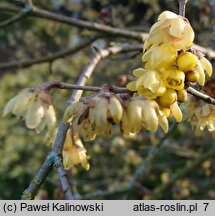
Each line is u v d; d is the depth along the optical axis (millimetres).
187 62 184
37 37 824
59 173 203
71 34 797
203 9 512
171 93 186
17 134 847
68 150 227
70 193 197
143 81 185
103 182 646
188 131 649
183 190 618
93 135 189
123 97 191
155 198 559
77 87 201
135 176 505
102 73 649
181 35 184
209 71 197
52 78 837
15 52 919
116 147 641
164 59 182
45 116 197
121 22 612
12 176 848
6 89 908
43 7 664
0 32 921
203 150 703
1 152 856
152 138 586
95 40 462
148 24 636
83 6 706
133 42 501
